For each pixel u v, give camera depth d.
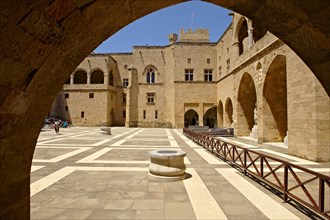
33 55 2.51
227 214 4.99
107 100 44.66
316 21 2.81
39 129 3.36
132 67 45.34
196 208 5.30
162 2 3.20
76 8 2.53
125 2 2.93
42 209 5.18
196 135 18.89
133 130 36.06
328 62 3.23
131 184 7.11
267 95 18.19
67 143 17.88
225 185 7.11
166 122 44.22
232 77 28.80
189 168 9.47
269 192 6.49
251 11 3.43
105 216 4.84
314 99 11.22
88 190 6.52
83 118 44.97
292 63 13.30
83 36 3.08
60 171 8.77
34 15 2.19
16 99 2.59
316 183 7.43
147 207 5.34
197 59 41.44
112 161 10.72
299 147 12.40
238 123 24.78
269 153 13.73
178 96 40.81
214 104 40.41
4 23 2.01
